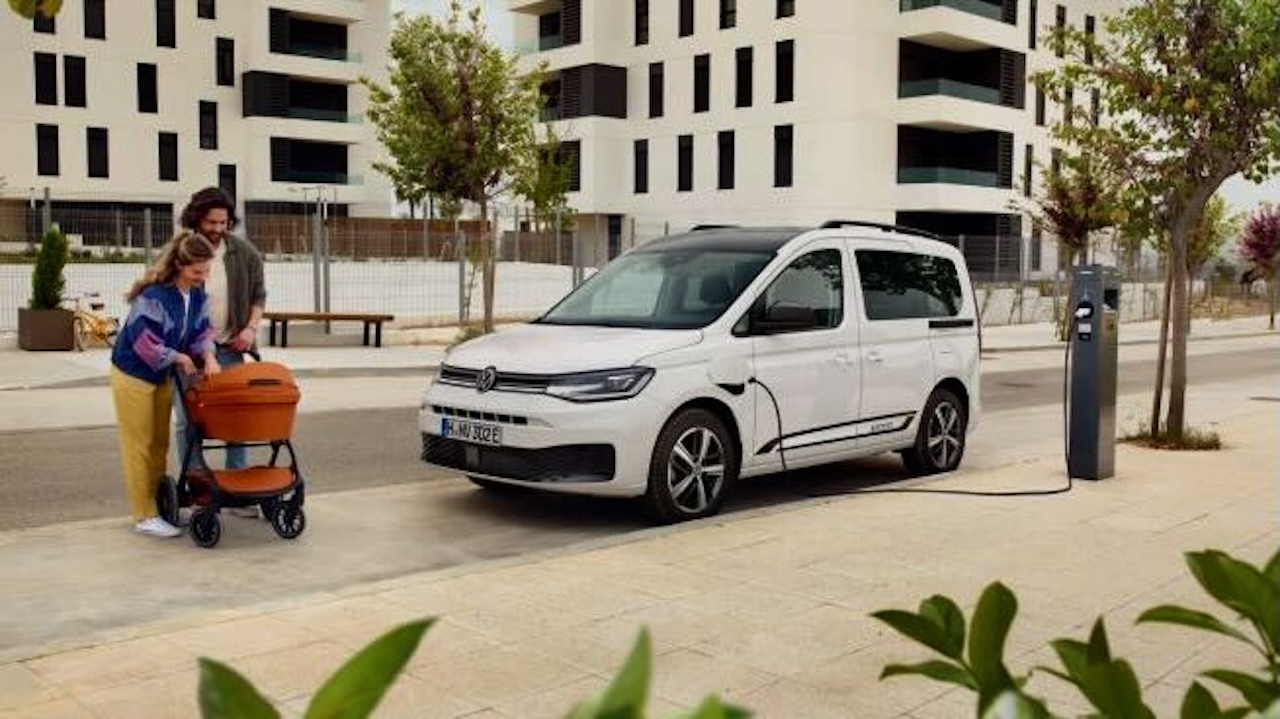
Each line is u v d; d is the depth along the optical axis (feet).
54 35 169.27
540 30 175.01
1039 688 14.51
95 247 91.71
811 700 14.11
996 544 22.12
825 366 27.91
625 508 26.96
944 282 32.48
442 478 30.66
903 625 5.26
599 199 154.30
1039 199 127.13
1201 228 117.91
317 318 69.26
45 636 17.19
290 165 191.21
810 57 135.95
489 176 77.56
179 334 22.68
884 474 32.48
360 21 196.44
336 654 15.60
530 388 24.36
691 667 15.23
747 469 26.32
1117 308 29.58
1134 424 43.01
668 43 150.10
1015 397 55.72
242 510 25.94
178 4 179.11
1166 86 34.60
